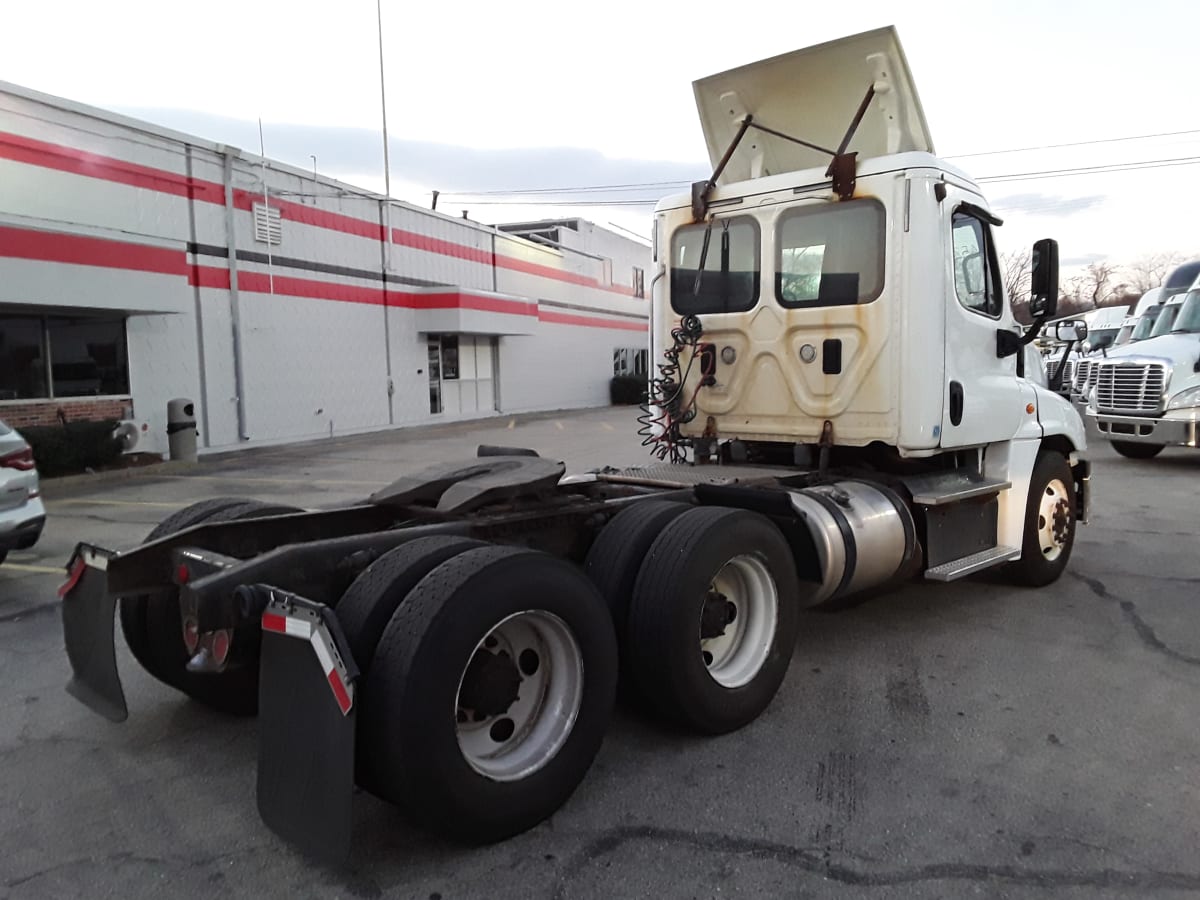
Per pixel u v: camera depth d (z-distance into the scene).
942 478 5.62
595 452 16.27
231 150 17.47
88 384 14.88
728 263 5.62
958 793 3.43
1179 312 14.12
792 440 5.36
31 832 3.21
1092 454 15.24
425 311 23.89
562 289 33.16
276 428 19.00
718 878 2.87
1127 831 3.14
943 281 4.99
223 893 2.82
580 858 3.00
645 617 3.71
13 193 13.65
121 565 3.56
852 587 4.79
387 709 2.75
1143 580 6.68
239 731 4.12
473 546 3.25
